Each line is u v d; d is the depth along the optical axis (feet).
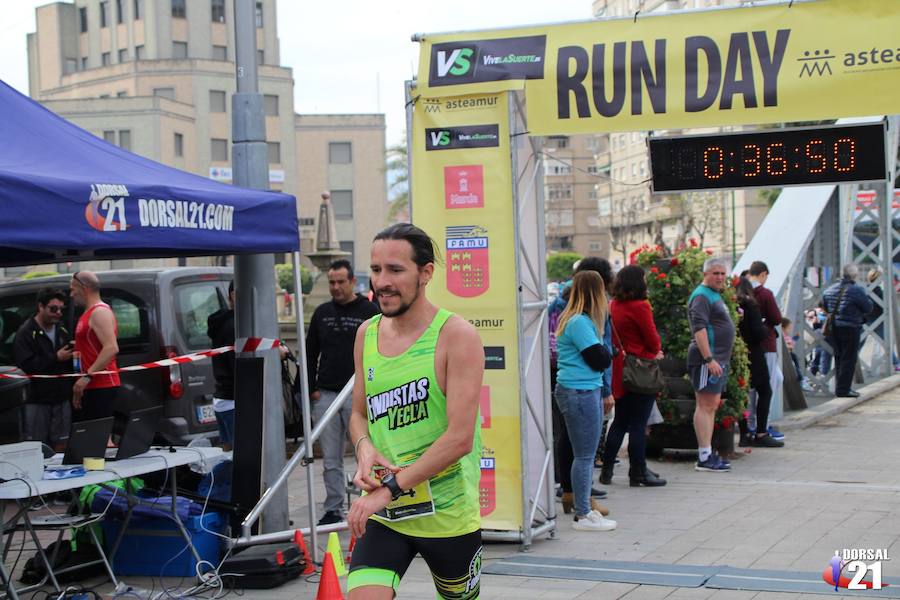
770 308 40.47
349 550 23.56
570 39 23.75
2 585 19.33
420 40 24.21
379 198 228.22
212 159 195.72
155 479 22.86
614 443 30.35
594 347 23.89
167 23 203.41
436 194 23.98
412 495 11.89
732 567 21.27
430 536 11.98
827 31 22.81
